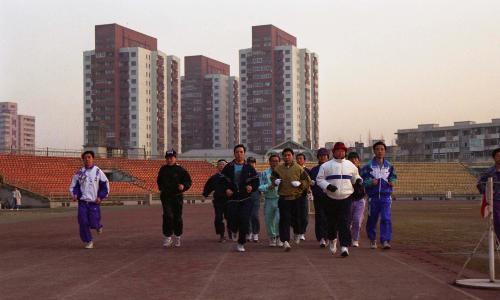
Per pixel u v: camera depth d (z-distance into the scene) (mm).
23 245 14609
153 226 22875
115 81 140500
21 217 31922
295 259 11109
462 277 8656
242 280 8500
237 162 12805
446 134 132000
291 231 19422
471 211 36625
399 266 9977
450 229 19656
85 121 143250
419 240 15359
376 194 12961
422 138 135375
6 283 8414
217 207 15422
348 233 11438
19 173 61688
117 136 140250
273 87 157375
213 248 13547
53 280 8672
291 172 12398
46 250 13242
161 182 13750
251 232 15672
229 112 180000
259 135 158000
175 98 154250
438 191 81500
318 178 11516
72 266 10305
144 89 142500
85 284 8258
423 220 25625
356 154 14086
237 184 12641
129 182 70625
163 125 147125
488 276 8758
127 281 8500
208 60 183375
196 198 70438
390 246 13352
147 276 9000
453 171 87750
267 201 13820
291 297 7094
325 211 11742
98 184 13648
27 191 54094
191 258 11430
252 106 158875
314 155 90312
